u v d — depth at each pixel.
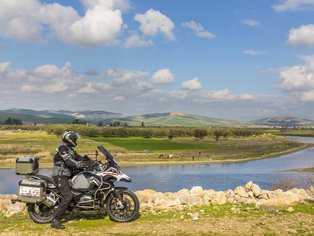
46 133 194.75
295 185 26.20
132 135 195.50
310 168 83.00
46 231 7.93
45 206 8.73
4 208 10.01
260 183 54.28
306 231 7.81
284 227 8.11
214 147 154.12
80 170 8.69
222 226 8.20
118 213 8.73
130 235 7.55
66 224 8.45
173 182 61.16
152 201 10.59
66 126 193.75
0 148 118.25
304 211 9.61
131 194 8.64
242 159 115.50
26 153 112.56
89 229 8.02
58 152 8.60
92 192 8.53
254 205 10.23
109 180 8.55
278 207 10.06
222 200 10.55
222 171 80.50
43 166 91.38
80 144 136.00
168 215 9.16
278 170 80.31
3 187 56.81
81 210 8.64
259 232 7.74
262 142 192.38
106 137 187.62
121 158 110.38
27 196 8.45
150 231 7.82
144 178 67.56
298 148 161.50
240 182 59.53
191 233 7.67
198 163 104.44
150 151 128.38
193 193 11.15
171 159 112.00
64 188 8.45
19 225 8.44
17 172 8.64
